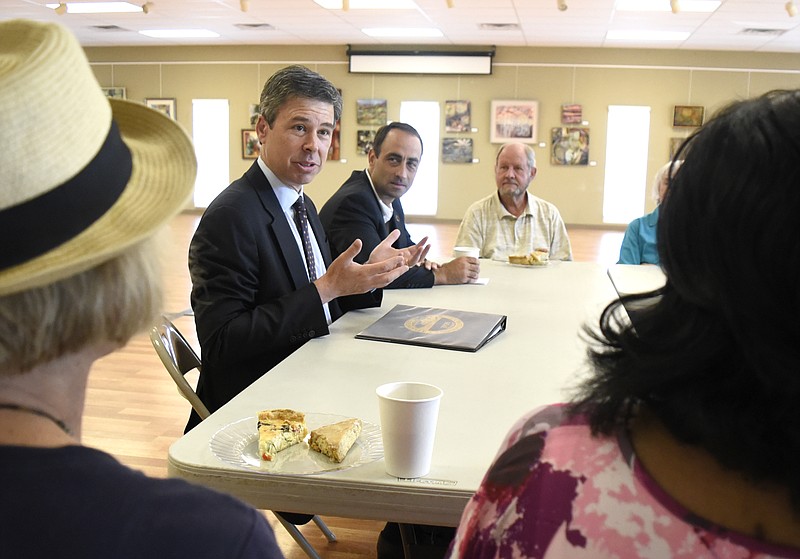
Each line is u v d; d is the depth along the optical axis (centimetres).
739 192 55
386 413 123
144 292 60
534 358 200
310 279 237
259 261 214
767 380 54
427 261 325
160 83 1411
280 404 160
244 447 136
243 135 1405
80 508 52
